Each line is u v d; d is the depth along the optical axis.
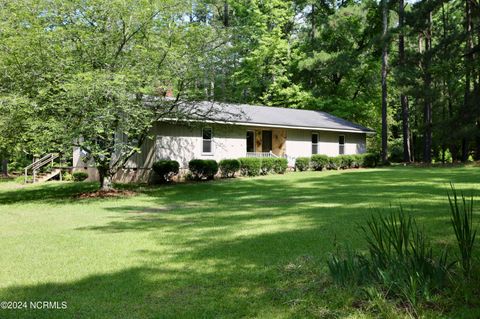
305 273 4.89
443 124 17.66
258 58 32.44
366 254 5.52
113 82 12.13
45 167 23.17
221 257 5.84
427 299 3.75
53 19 13.58
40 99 12.78
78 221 9.62
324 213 9.33
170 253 6.18
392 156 37.84
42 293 4.54
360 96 35.66
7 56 12.70
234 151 22.83
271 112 26.36
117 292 4.51
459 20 31.80
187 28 14.46
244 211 10.44
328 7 36.16
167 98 16.59
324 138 27.62
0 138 13.88
